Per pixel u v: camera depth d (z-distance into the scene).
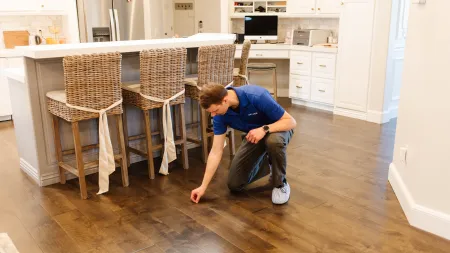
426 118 2.55
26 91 3.13
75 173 3.04
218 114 2.65
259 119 2.82
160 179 3.39
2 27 5.62
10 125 5.10
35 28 5.86
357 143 4.29
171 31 7.29
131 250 2.36
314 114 5.57
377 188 3.18
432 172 2.50
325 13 5.86
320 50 5.67
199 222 2.68
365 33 5.02
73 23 5.84
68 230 2.59
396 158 3.19
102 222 2.69
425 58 2.60
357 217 2.73
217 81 3.60
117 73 3.02
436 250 2.35
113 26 6.07
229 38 3.93
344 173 3.48
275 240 2.46
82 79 2.86
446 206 2.45
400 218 2.72
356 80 5.24
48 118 3.22
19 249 2.38
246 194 3.09
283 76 6.82
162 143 3.74
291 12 6.26
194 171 3.56
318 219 2.71
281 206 2.89
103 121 3.04
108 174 3.13
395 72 5.07
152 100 3.26
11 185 3.28
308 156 3.89
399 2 4.79
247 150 2.96
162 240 2.47
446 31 2.33
